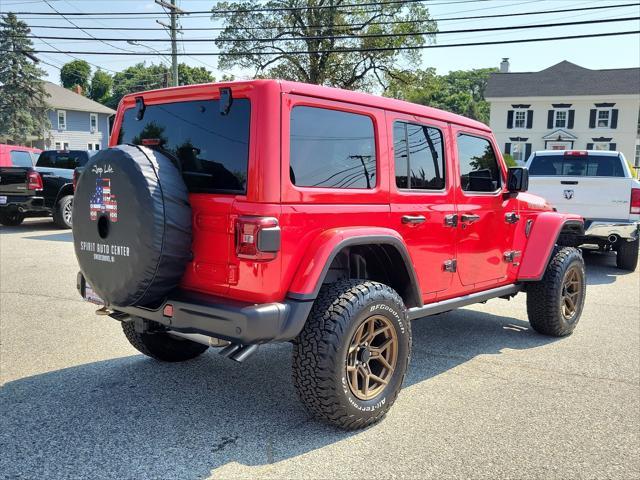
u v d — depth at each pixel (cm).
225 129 323
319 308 329
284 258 310
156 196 310
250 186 305
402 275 388
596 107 4391
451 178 431
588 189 891
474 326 604
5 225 1418
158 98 369
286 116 312
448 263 431
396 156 384
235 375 438
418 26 3469
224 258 313
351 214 346
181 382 421
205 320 313
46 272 834
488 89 4666
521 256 525
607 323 622
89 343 513
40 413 364
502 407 387
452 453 322
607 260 1079
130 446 323
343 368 327
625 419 371
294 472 298
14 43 4475
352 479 294
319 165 332
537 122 4531
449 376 447
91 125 5159
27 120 4491
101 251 333
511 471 304
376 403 350
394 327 357
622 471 306
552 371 462
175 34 2609
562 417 372
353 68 3575
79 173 349
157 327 376
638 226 893
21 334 538
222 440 332
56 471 295
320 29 3403
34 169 1262
